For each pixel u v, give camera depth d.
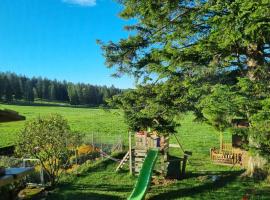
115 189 20.55
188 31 18.28
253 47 18.33
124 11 19.83
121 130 58.75
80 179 22.39
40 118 21.44
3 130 54.72
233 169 25.67
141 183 17.88
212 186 20.22
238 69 18.77
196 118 18.67
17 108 112.31
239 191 18.94
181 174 22.98
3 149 31.89
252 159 21.00
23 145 20.62
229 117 14.74
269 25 14.01
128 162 26.03
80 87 157.00
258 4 13.55
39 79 166.50
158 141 24.55
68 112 106.38
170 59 17.75
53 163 21.20
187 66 17.52
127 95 20.14
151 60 19.75
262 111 13.34
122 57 20.56
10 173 10.95
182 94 18.55
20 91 143.88
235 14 14.77
